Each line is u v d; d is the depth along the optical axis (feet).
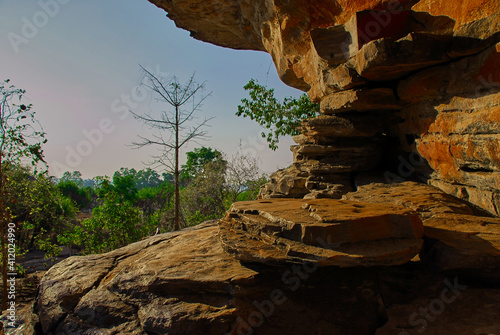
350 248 11.28
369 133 25.22
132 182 75.41
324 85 24.38
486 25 14.56
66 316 13.75
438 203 16.44
